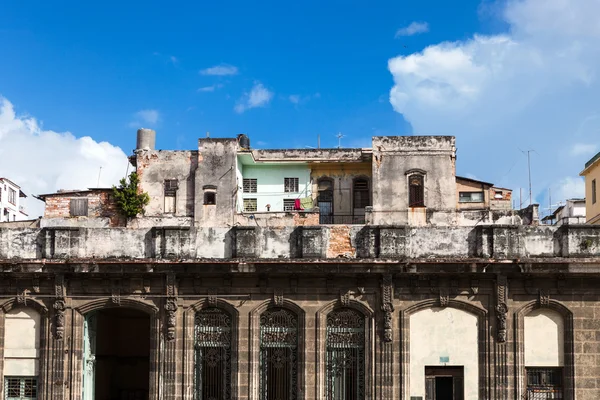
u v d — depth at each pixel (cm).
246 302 3064
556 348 3012
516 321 2998
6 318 3131
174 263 3009
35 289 3100
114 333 3812
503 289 2995
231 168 4391
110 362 3738
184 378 3036
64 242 3134
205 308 3097
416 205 4247
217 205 4350
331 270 2994
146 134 4553
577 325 2989
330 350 3067
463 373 3012
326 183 4606
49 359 3075
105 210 4447
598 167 4559
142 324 3953
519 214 4341
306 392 3003
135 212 4375
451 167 4262
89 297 3097
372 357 3016
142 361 3928
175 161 4469
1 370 3102
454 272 2980
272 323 3089
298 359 3036
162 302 3077
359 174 4578
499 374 2978
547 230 3056
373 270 2988
